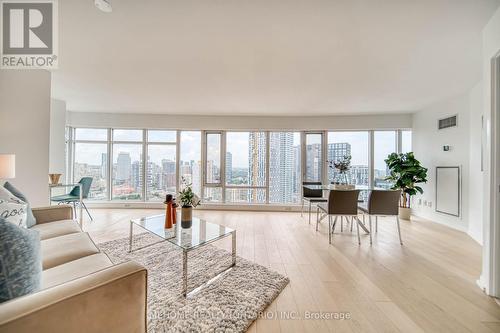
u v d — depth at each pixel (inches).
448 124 150.8
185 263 68.8
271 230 140.9
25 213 68.1
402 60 94.5
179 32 75.7
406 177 162.2
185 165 213.5
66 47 86.4
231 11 64.9
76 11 65.9
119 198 210.2
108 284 32.8
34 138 107.0
